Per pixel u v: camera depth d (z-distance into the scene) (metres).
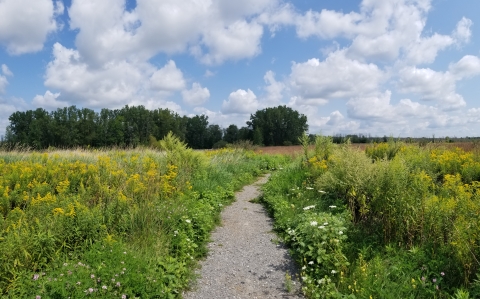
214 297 4.34
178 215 6.14
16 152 11.80
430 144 12.30
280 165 17.98
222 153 18.69
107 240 4.61
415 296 3.68
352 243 5.09
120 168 9.02
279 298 4.33
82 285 3.52
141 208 5.97
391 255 4.67
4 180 7.07
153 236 5.26
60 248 4.39
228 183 11.28
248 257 5.63
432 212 4.66
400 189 5.24
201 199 8.37
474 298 3.41
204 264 5.35
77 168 8.57
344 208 6.75
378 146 13.04
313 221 5.45
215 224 7.41
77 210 5.09
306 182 9.88
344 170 7.47
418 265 4.24
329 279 4.34
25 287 3.56
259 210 8.81
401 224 4.93
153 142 24.73
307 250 5.24
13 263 3.87
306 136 14.02
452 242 4.04
